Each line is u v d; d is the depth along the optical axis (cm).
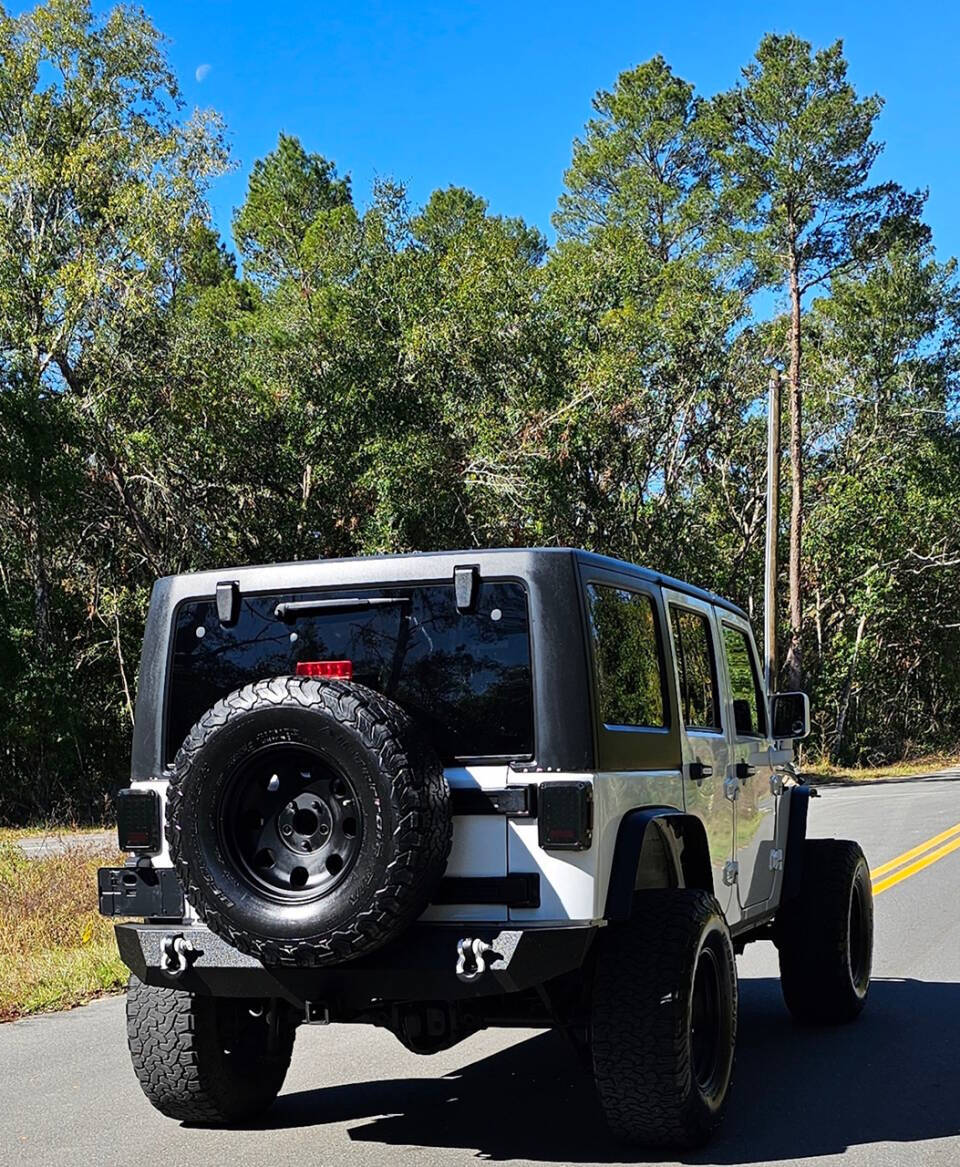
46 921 1076
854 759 5031
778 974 917
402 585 512
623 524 3522
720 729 640
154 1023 535
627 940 495
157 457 3089
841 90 4191
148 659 542
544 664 485
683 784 571
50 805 2998
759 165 4297
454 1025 505
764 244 4278
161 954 494
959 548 4938
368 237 3553
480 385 3344
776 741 732
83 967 928
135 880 516
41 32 3250
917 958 931
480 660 495
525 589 495
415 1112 577
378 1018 506
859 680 5047
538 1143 526
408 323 3359
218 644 536
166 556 3188
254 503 3281
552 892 469
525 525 3225
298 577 526
